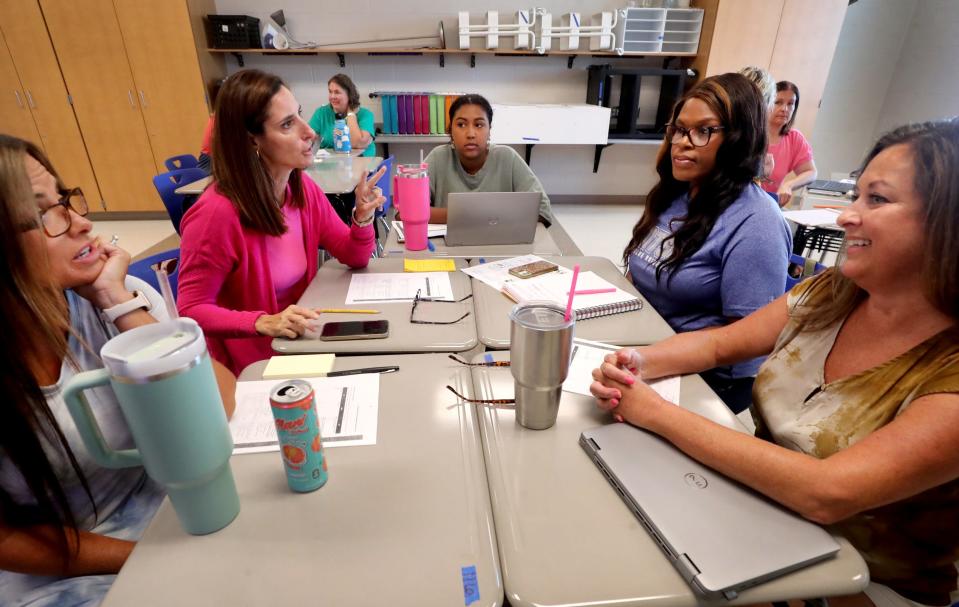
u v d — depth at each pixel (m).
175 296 1.45
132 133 4.57
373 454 0.78
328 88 4.54
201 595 0.56
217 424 0.59
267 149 1.36
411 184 1.70
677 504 0.67
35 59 4.27
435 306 1.30
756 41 4.44
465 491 0.71
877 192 0.71
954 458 0.61
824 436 0.80
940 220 0.64
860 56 4.81
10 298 0.68
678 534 0.62
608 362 0.90
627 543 0.64
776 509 0.67
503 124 4.62
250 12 4.61
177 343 0.55
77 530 0.74
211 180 1.42
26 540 0.71
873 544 0.81
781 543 0.62
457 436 0.82
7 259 0.68
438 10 4.68
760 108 1.29
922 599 0.81
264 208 1.38
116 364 0.50
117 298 0.90
